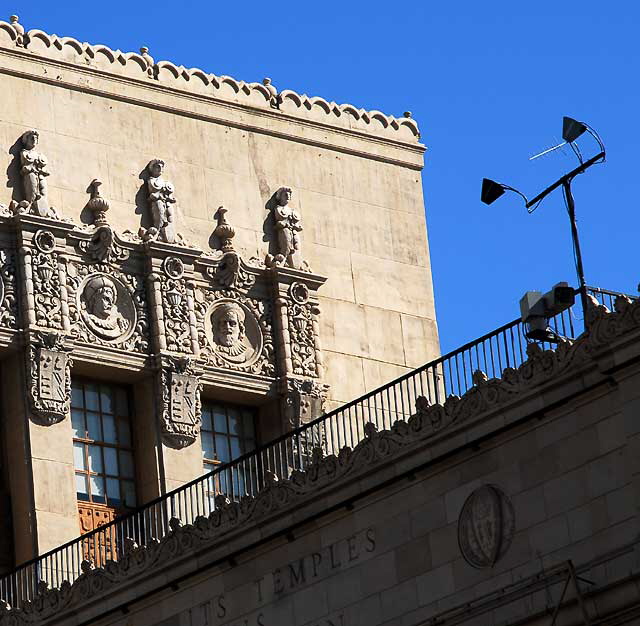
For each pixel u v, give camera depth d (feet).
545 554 161.58
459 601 165.89
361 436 227.20
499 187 177.78
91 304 224.12
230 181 238.07
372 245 246.88
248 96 242.78
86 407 223.51
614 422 159.43
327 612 174.19
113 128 231.91
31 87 228.02
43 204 223.10
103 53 233.55
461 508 167.32
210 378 229.04
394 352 243.81
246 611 179.52
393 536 171.12
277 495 179.01
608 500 158.81
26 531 214.90
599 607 156.25
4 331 218.38
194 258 231.09
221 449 229.86
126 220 229.45
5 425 219.41
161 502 204.54
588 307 163.73
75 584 191.72
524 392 164.35
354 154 249.14
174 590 184.75
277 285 236.02
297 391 233.14
